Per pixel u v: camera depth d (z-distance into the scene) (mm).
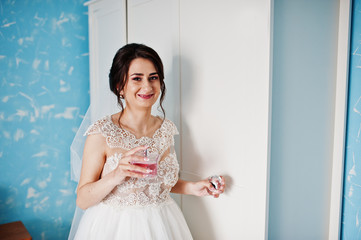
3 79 1885
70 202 2191
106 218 1201
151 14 1628
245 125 1209
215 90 1324
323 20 1395
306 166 1395
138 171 1042
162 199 1290
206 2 1329
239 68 1214
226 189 1311
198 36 1381
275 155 1231
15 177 1967
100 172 1243
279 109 1222
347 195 1524
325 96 1454
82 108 2209
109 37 1926
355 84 1467
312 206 1457
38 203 2064
